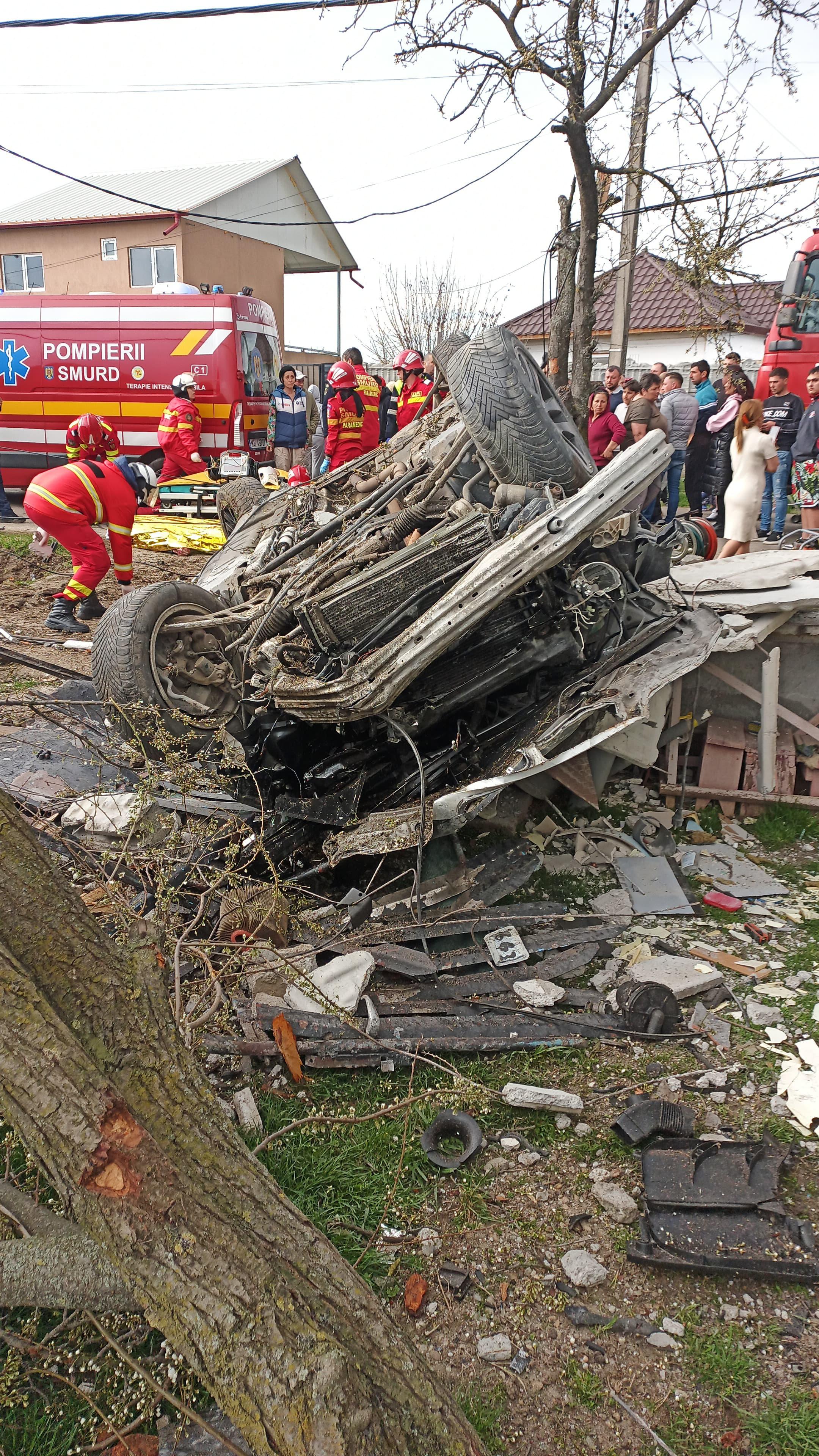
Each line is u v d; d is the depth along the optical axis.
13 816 1.44
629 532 4.41
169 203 18.80
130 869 3.61
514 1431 1.99
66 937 1.44
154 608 4.67
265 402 12.79
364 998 3.21
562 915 3.72
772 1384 2.06
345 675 3.59
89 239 19.30
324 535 4.54
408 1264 2.37
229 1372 1.41
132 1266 1.42
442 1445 1.54
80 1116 1.35
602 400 8.98
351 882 3.97
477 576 3.33
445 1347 2.16
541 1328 2.20
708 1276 2.32
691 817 4.70
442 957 3.46
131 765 4.18
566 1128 2.79
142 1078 1.46
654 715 4.40
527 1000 3.27
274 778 4.17
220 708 5.03
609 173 8.93
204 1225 1.44
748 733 4.82
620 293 11.54
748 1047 3.10
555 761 3.47
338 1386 1.40
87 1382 2.10
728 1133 2.74
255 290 21.38
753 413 7.25
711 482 10.16
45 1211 2.15
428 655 3.41
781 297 10.78
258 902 3.43
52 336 12.16
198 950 2.94
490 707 4.14
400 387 10.06
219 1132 1.55
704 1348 2.13
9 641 6.94
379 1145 2.72
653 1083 2.94
